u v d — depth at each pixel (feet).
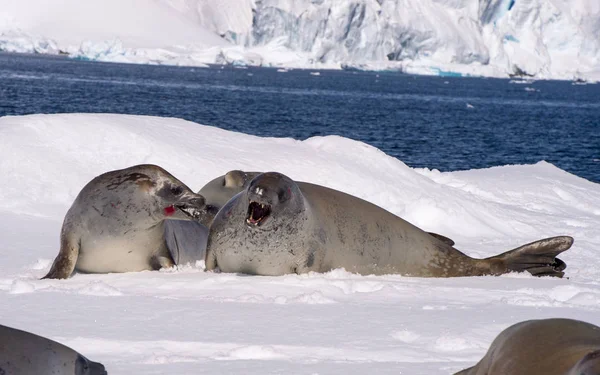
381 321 59.62
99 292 67.51
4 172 121.29
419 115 606.14
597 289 78.69
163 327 55.57
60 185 121.08
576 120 647.97
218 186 100.73
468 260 91.56
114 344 51.16
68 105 496.64
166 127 143.54
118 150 130.52
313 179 134.21
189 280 74.95
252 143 146.00
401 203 133.80
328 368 46.65
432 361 49.49
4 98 506.89
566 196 163.94
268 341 52.60
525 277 89.81
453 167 304.30
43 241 97.60
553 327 38.55
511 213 140.87
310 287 72.69
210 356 49.32
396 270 88.79
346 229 85.71
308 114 556.92
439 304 67.62
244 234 79.51
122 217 79.05
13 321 56.29
